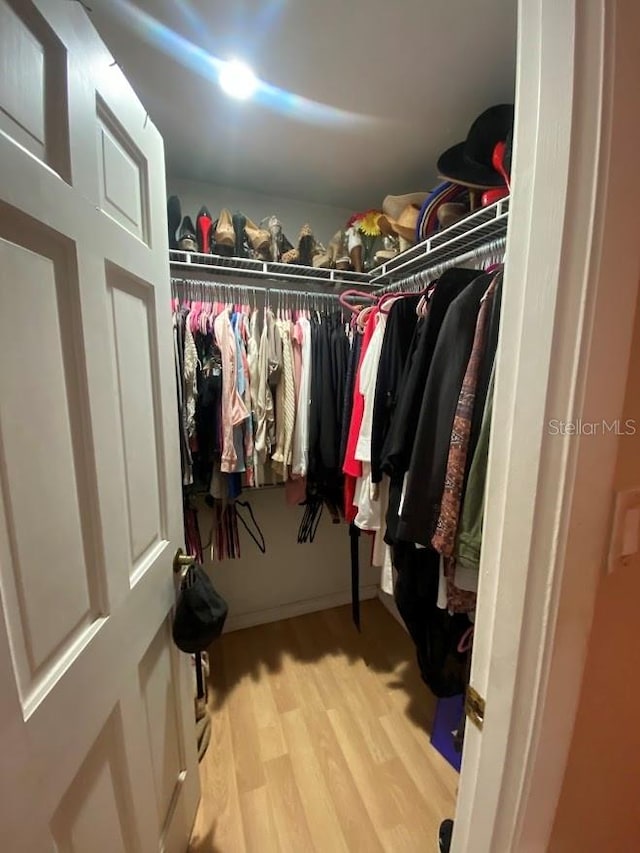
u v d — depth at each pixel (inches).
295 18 39.1
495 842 21.1
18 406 19.0
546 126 15.6
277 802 47.5
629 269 15.4
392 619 85.0
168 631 37.2
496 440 19.7
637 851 26.5
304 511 84.4
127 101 29.0
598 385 16.0
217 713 60.7
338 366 67.1
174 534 38.2
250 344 62.9
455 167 49.1
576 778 21.8
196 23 39.5
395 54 43.5
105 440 25.8
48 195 20.2
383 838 43.8
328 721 59.2
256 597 83.6
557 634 18.0
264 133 56.9
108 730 26.5
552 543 17.2
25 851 18.1
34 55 19.5
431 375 39.4
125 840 28.3
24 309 19.3
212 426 60.7
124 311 28.8
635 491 18.8
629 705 23.3
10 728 17.6
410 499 40.0
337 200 77.0
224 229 61.0
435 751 54.4
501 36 41.1
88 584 24.5
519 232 17.6
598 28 13.8
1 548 17.9
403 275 71.7
